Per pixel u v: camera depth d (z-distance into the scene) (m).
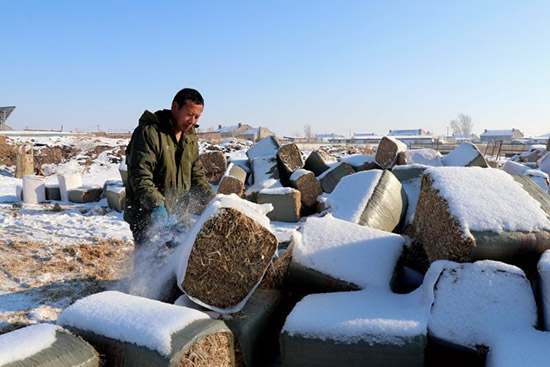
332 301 2.81
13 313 4.00
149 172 3.32
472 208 2.90
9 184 16.86
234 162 11.44
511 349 2.15
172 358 2.09
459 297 2.52
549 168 12.70
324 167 10.66
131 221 3.56
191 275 2.72
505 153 35.44
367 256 3.20
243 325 2.70
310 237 3.39
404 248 3.37
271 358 3.02
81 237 7.30
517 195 3.07
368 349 2.39
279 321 3.14
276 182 9.94
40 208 10.75
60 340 2.15
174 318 2.30
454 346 2.40
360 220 4.50
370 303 2.73
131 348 2.18
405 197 5.54
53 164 22.66
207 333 2.28
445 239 2.93
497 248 2.72
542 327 2.43
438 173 3.41
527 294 2.48
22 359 1.93
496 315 2.43
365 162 10.51
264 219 2.88
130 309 2.43
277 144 11.23
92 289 4.69
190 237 2.79
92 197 12.02
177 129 3.51
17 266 5.56
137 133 3.38
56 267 5.50
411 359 2.36
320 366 2.48
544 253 2.67
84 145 25.45
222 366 2.38
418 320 2.44
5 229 7.96
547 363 2.01
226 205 2.74
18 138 25.47
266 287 3.24
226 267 2.74
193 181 3.86
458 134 114.62
